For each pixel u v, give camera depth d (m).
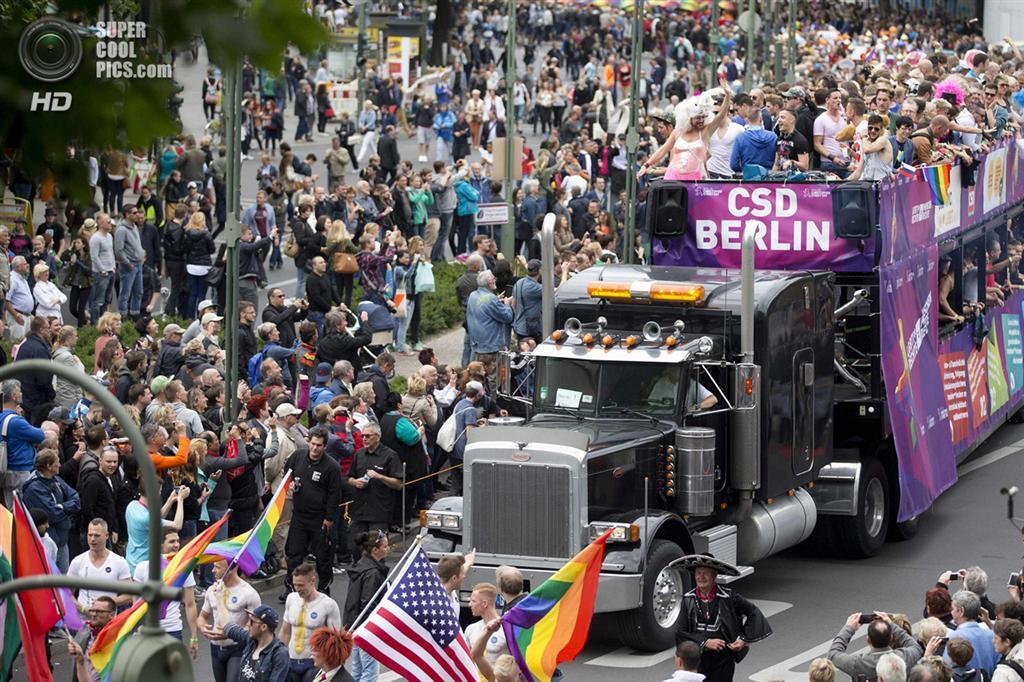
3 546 38.12
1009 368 81.00
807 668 49.72
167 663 14.66
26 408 60.47
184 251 88.81
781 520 56.75
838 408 62.34
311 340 70.19
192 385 64.19
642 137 128.12
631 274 58.00
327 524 55.34
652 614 50.59
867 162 64.44
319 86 161.75
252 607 41.72
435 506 52.91
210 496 54.75
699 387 54.44
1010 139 81.25
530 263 78.88
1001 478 76.31
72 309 85.62
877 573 61.16
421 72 183.50
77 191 11.28
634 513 52.06
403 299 91.62
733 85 157.50
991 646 40.34
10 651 39.41
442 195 111.56
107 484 51.47
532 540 50.69
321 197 102.94
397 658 37.41
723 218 60.97
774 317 55.78
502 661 37.34
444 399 68.50
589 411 54.28
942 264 70.81
